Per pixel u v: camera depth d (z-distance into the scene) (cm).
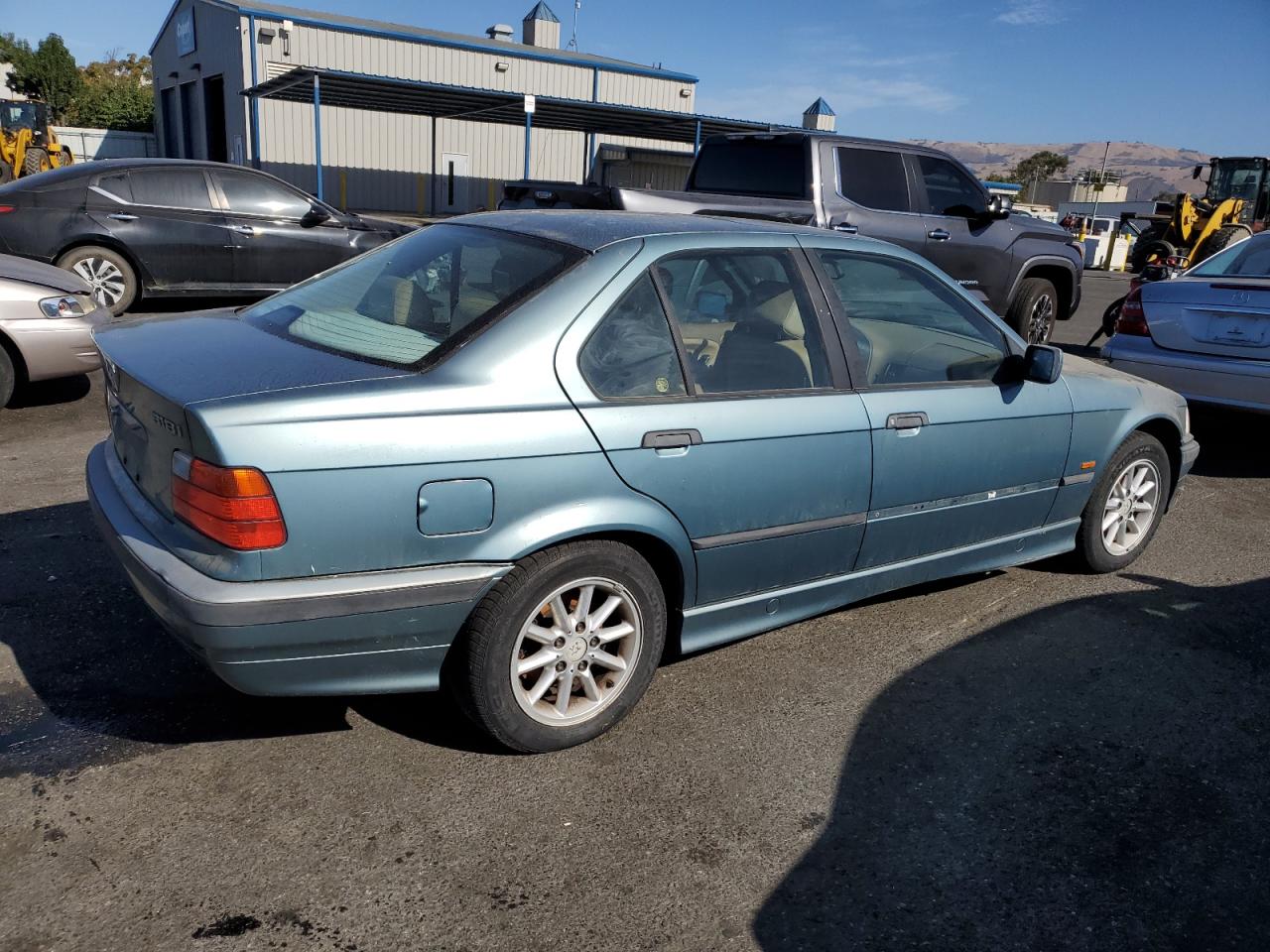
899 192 848
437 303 303
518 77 3316
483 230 338
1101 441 434
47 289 625
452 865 251
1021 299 947
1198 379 628
